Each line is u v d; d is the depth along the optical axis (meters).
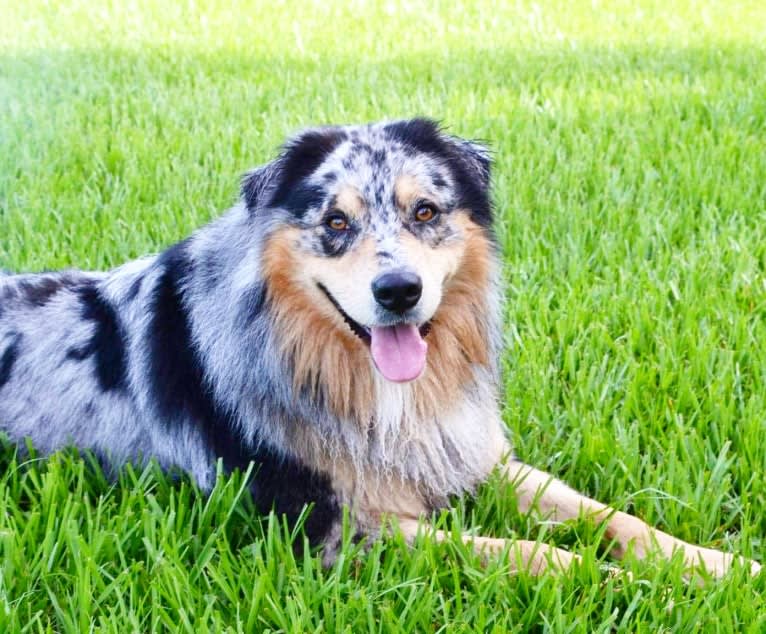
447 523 1.50
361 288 1.40
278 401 1.46
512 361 1.72
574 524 1.45
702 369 1.68
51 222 2.05
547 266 1.95
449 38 3.66
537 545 1.38
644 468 1.55
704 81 2.92
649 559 1.38
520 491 1.51
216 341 1.47
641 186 2.18
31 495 1.47
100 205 2.11
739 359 1.72
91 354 1.56
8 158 2.33
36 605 1.36
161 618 1.32
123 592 1.35
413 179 1.44
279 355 1.45
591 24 3.89
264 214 1.44
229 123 2.57
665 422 1.61
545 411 1.62
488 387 1.54
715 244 1.97
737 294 1.86
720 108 2.63
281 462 1.46
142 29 3.82
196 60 3.29
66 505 1.43
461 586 1.38
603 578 1.38
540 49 3.46
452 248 1.46
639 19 3.96
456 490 1.51
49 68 3.16
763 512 1.47
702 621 1.32
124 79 3.00
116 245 1.98
